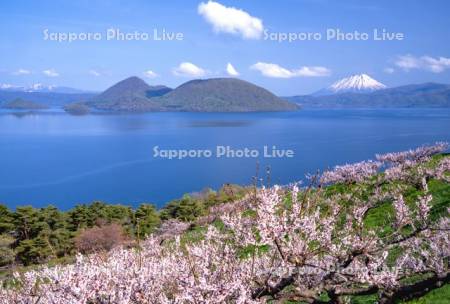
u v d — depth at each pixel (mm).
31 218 78500
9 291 11273
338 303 9062
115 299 8406
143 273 9258
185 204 75625
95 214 87375
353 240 9836
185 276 8156
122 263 10562
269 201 8578
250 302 8016
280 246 9070
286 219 8648
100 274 8953
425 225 10008
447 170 32062
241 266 9633
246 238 9312
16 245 75125
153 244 15836
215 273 8805
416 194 29625
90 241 58219
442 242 13453
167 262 11211
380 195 29953
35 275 10984
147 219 74062
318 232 9406
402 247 16062
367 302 15172
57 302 8352
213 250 10125
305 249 9016
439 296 14461
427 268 12234
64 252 62469
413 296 9539
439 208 25203
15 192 192875
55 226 83500
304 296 8891
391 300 9250
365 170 38656
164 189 191250
